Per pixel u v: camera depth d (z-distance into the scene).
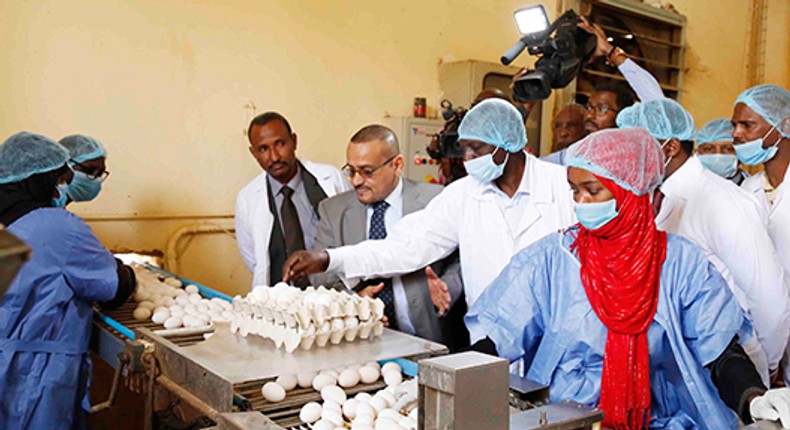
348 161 2.29
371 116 3.69
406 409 1.38
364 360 1.52
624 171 1.35
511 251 2.06
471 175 2.06
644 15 4.77
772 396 1.16
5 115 2.73
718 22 5.42
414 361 1.63
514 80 2.45
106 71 2.93
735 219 1.86
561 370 1.47
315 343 1.61
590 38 2.58
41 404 2.00
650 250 1.38
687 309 1.39
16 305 1.95
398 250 2.15
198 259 3.24
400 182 2.38
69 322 2.06
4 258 0.55
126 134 3.00
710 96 5.45
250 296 1.75
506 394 0.91
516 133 1.98
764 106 2.15
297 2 3.38
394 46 3.74
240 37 3.24
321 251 2.10
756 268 1.83
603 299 1.39
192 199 3.19
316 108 3.49
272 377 1.38
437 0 3.88
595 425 1.09
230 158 3.28
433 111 3.92
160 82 3.06
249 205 2.90
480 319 1.57
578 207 1.40
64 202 2.29
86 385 2.18
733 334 1.35
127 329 1.97
